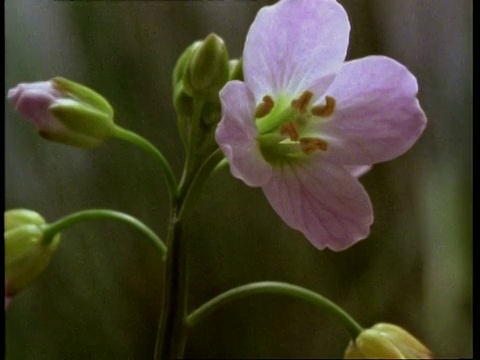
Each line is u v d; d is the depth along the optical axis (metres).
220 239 0.13
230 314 0.13
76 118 0.10
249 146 0.09
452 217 0.13
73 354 0.12
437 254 0.13
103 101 0.10
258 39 0.09
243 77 0.10
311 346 0.13
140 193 0.13
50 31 0.13
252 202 0.13
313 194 0.10
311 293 0.10
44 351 0.12
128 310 0.13
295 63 0.10
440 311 0.13
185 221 0.10
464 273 0.13
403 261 0.13
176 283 0.10
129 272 0.13
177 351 0.10
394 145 0.10
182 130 0.10
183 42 0.13
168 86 0.13
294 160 0.10
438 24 0.13
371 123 0.10
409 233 0.14
